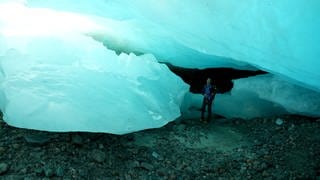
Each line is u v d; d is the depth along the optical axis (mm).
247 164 5203
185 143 5625
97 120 4723
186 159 5207
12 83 4867
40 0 5473
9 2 5898
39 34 5906
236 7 5047
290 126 6125
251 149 5602
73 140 4895
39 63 5320
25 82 4891
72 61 5531
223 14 5141
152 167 4852
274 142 5746
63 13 5941
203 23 5320
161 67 6195
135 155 5047
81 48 5785
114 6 5449
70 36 5977
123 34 6598
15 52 5402
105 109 4863
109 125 4762
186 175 4852
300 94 6246
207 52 5789
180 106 6656
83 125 4637
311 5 4777
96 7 5531
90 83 5137
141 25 5965
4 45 5801
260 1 4926
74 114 4656
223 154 5445
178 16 5359
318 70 5203
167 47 6570
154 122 5207
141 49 6992
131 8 5395
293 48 5078
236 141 5844
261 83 6488
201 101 6934
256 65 5816
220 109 6820
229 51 5520
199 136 5887
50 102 4668
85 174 4445
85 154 4766
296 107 6219
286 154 5410
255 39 5152
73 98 4805
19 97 4676
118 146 5137
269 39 5094
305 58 5109
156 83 5863
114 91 5195
